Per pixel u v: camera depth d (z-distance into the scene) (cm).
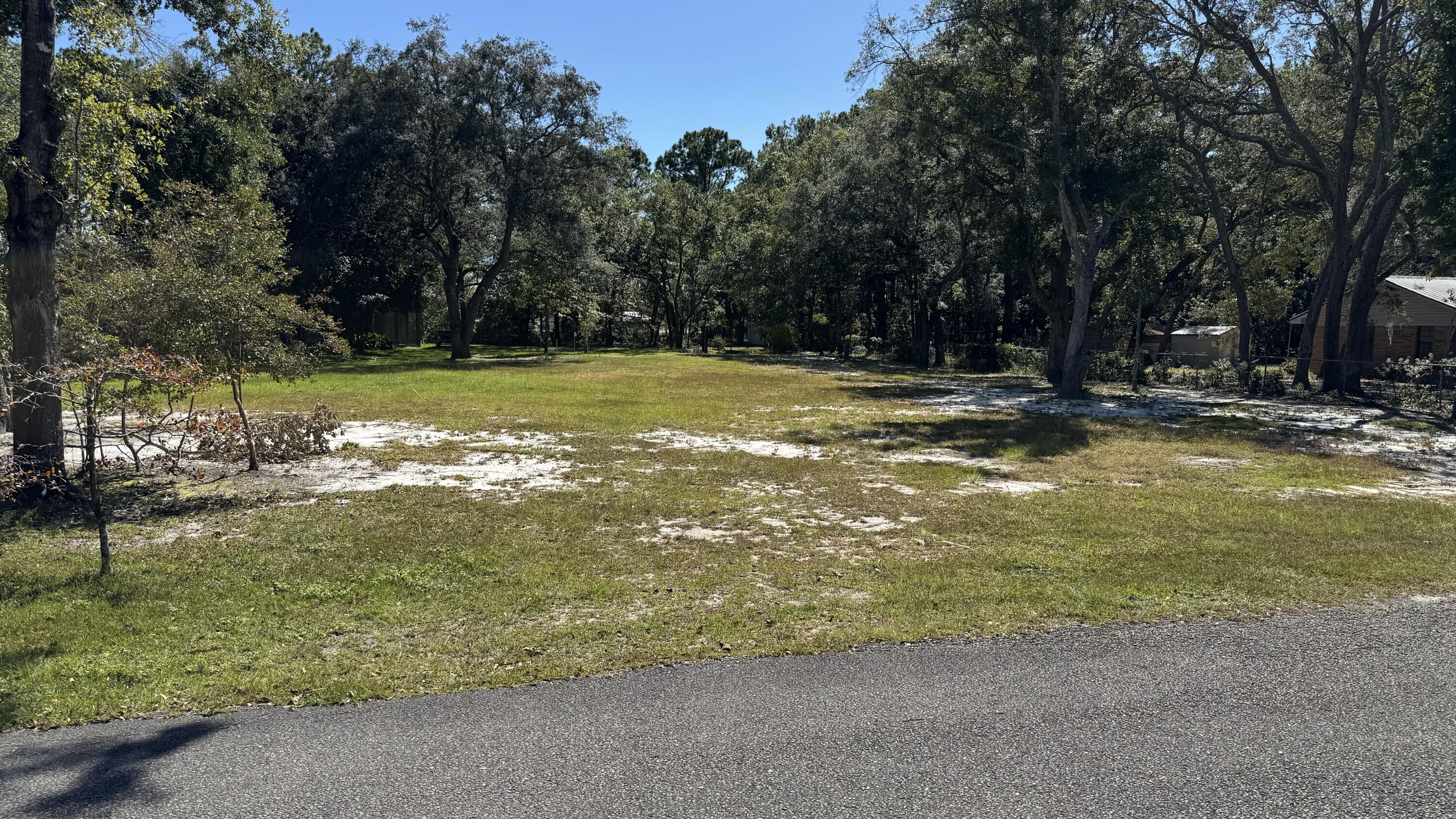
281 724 380
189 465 1105
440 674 438
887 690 417
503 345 6034
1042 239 2681
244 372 1013
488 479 1038
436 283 5200
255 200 1627
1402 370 2525
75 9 960
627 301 6106
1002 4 2108
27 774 333
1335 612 540
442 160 3612
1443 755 352
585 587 591
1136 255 2603
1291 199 2967
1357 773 336
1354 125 2347
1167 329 4303
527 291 4703
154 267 1118
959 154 2634
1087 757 349
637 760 346
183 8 1110
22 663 447
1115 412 1989
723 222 5747
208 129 2744
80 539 729
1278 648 476
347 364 3541
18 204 859
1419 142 1880
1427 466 1184
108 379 661
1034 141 2294
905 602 559
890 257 3959
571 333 6238
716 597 575
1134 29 2206
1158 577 617
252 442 1052
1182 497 951
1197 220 3425
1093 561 670
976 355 3872
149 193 2659
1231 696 410
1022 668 445
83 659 455
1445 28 1727
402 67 3500
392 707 398
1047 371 2881
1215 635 496
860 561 671
